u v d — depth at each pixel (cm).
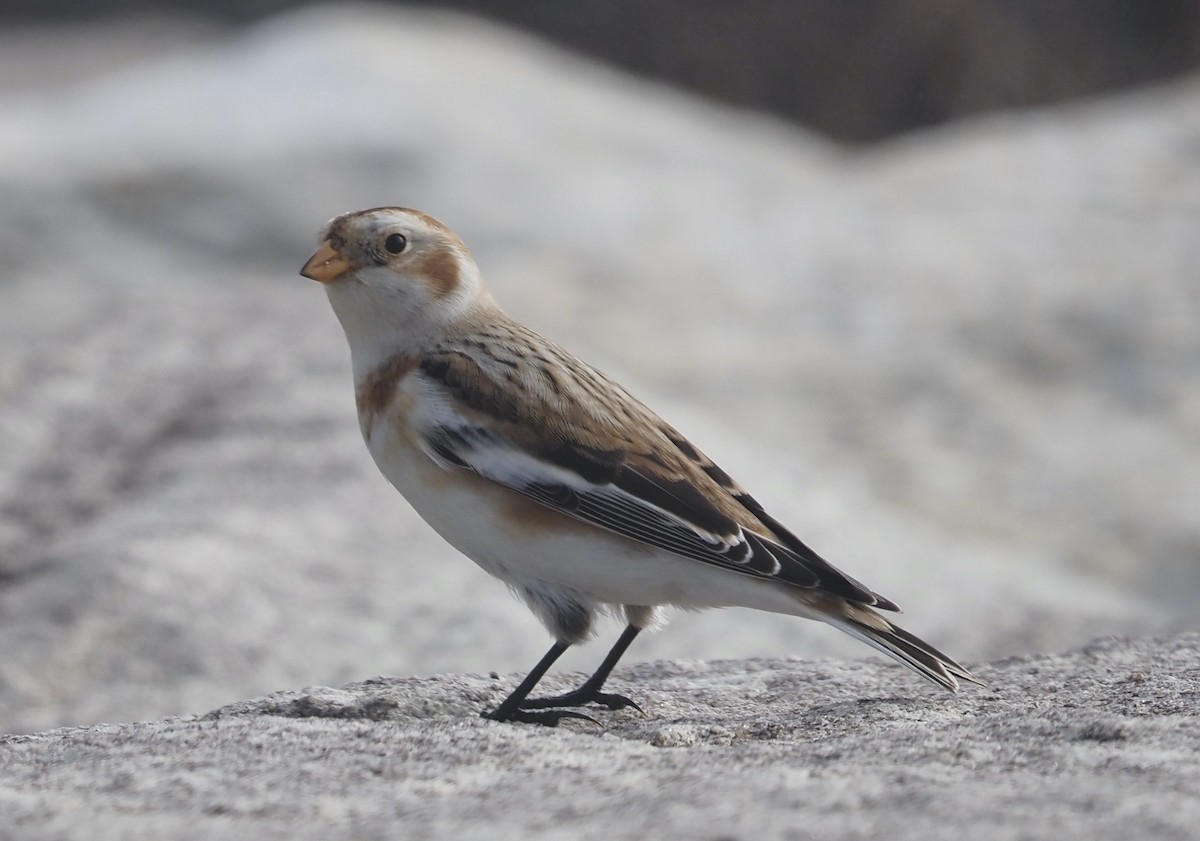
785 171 2461
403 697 634
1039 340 1703
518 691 637
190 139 2359
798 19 3306
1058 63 3195
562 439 636
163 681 945
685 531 619
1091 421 1560
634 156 2452
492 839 413
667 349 1727
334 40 2686
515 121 2480
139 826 432
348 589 1051
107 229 2138
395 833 423
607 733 584
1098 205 2019
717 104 3275
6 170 2228
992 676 668
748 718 610
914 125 3212
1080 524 1383
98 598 1010
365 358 692
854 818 416
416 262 682
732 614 1098
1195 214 1967
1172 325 1719
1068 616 1136
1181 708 571
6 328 1767
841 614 615
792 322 1784
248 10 4053
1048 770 462
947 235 1981
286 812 447
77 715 909
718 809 428
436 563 1090
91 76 3550
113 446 1236
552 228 2131
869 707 612
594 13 3384
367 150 2320
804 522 1238
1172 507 1413
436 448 648
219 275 2102
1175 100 2481
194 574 1039
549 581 646
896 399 1602
